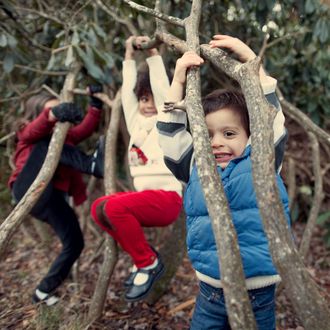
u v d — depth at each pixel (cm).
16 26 273
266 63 336
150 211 207
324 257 351
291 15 275
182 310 264
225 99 156
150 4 245
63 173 253
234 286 97
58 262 247
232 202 144
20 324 235
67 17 271
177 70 148
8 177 402
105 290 233
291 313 257
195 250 153
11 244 404
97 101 266
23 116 292
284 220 96
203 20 305
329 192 424
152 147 215
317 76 337
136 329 243
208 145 115
